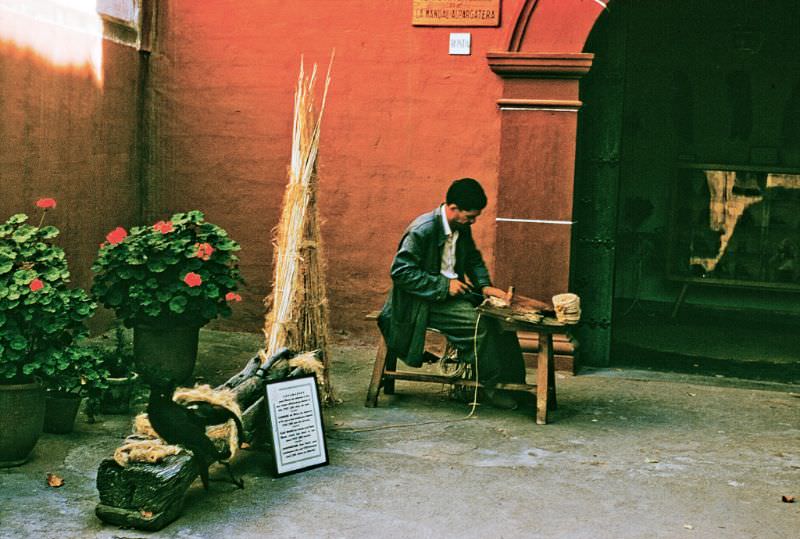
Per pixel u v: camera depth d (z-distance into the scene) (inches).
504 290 287.7
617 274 440.1
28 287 184.9
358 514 167.5
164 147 320.8
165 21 316.8
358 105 304.5
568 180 281.7
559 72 278.7
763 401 257.9
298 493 176.7
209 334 316.8
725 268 425.4
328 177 308.5
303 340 230.4
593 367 298.0
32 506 166.4
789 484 189.0
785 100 417.4
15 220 200.4
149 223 324.2
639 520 168.1
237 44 312.8
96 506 163.3
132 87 315.0
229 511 167.2
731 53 419.5
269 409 185.3
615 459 202.1
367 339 311.3
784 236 419.5
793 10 410.9
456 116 297.9
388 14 299.7
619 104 291.3
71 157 281.1
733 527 165.9
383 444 208.1
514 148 284.7
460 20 293.7
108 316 313.1
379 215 306.5
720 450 211.0
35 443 188.5
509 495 178.7
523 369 237.5
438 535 159.3
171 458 161.3
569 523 165.8
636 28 426.9
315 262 233.6
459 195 226.5
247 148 315.6
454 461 197.6
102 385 199.0
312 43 307.1
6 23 245.9
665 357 325.1
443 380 234.4
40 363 182.5
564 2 278.4
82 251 290.2
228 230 319.3
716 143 425.7
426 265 230.5
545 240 284.5
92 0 287.9
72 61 278.8
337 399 240.7
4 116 247.3
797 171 413.1
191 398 175.6
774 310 424.8
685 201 427.2
